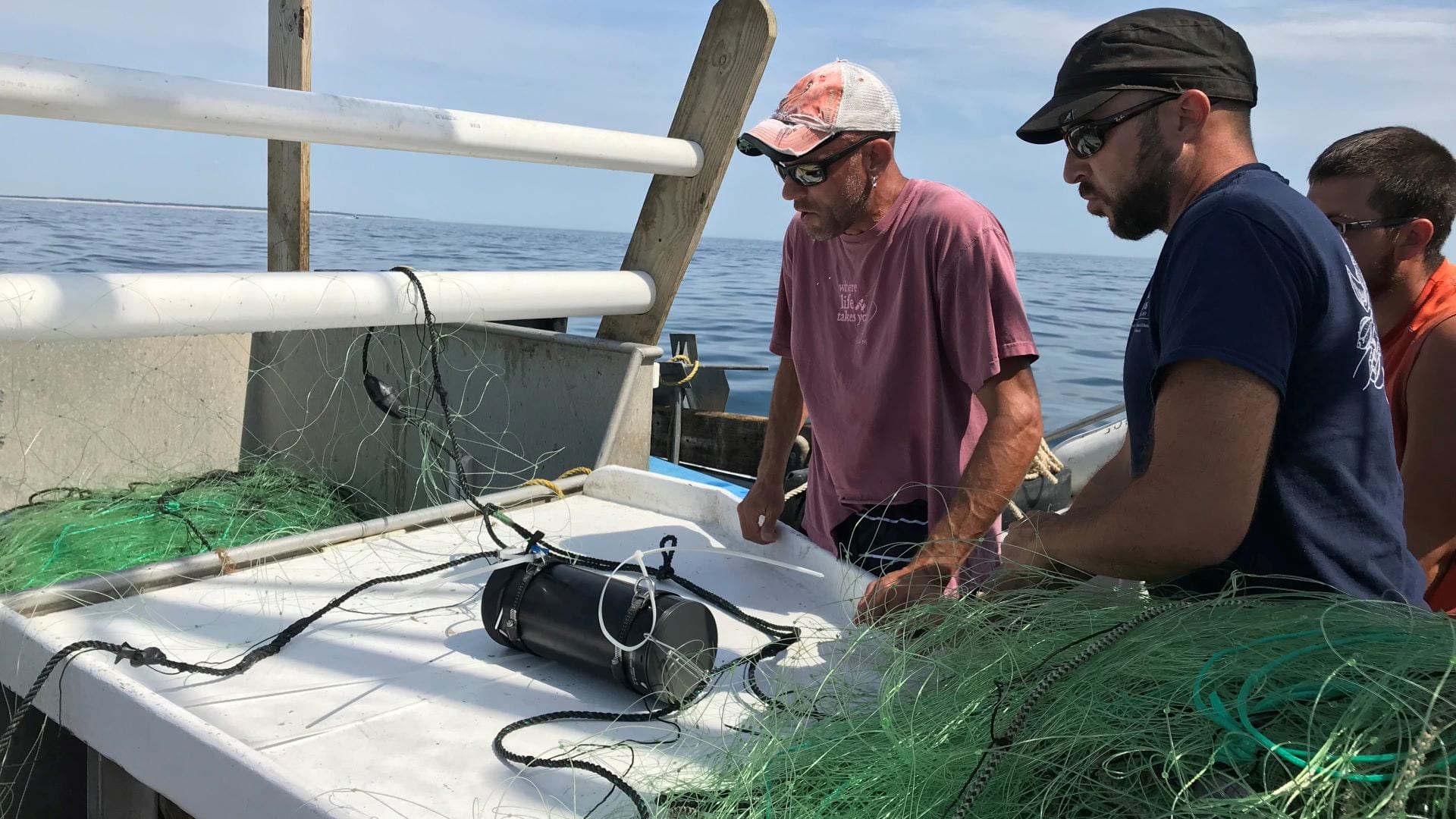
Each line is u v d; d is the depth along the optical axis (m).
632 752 1.43
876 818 1.25
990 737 1.31
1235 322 1.43
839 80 2.33
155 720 1.41
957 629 1.65
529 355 3.27
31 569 2.56
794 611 2.04
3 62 2.02
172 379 3.37
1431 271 2.53
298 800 1.23
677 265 3.16
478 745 1.47
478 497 2.57
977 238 2.21
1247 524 1.46
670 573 2.09
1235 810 1.03
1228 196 1.52
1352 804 1.03
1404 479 2.45
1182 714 1.22
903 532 2.51
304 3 3.68
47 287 2.06
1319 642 1.28
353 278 2.54
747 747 1.42
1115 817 1.16
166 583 2.00
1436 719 1.07
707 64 3.07
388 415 3.29
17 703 1.71
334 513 3.30
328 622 1.88
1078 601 1.64
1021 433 2.17
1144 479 1.51
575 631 1.64
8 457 2.95
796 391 2.85
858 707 1.51
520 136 2.73
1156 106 1.65
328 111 2.47
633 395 3.06
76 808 1.87
